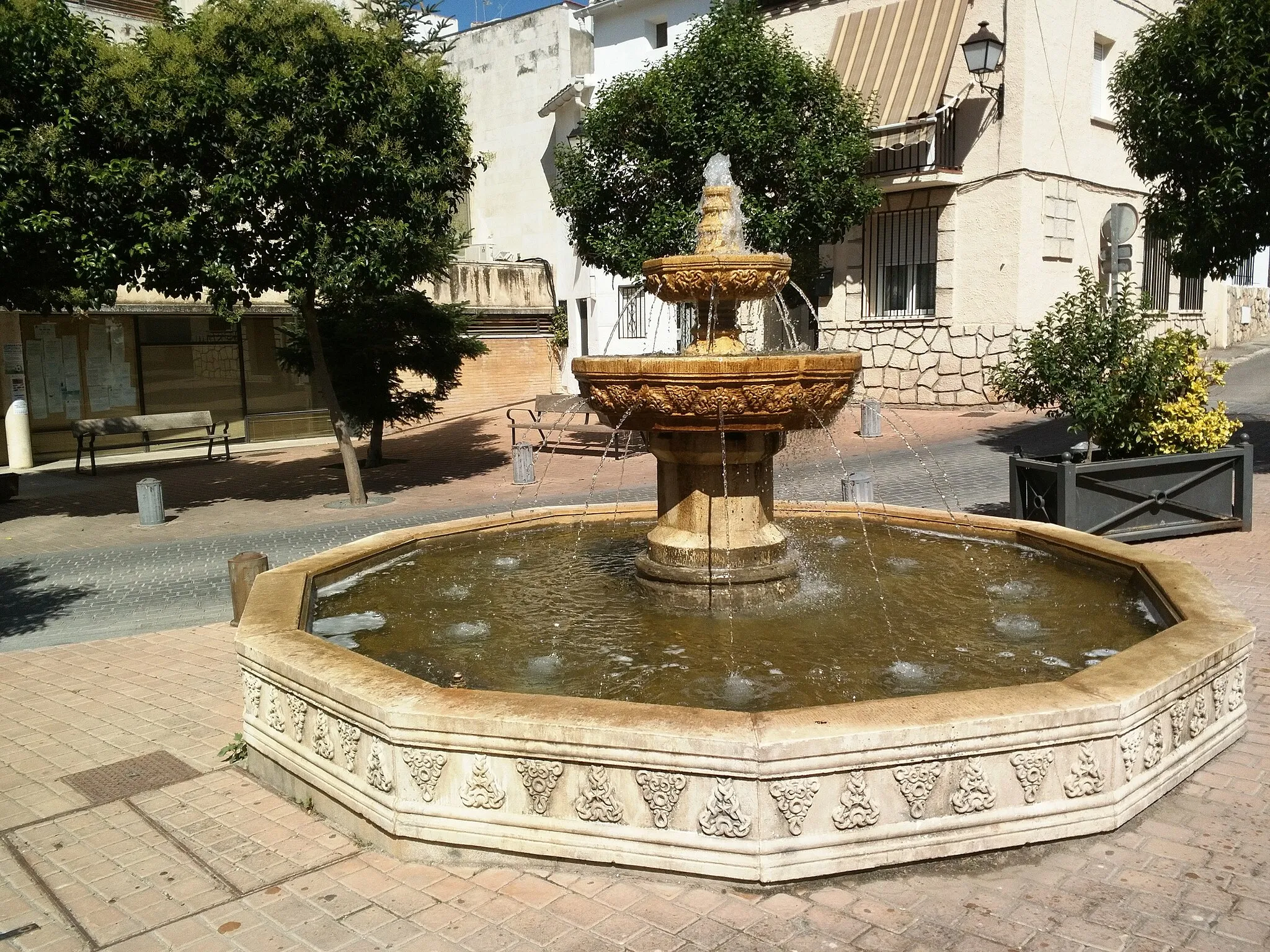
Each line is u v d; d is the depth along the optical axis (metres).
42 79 10.06
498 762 3.40
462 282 21.66
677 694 4.26
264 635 4.37
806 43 18.34
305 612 5.14
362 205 11.16
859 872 3.29
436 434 19.67
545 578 6.36
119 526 11.36
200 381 19.39
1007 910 3.08
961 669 4.49
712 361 4.90
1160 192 11.60
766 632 5.13
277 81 10.09
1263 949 2.85
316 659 4.01
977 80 16.05
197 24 10.62
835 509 7.88
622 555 6.98
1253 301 23.97
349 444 12.21
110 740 4.95
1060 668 4.46
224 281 10.48
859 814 3.25
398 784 3.51
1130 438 8.21
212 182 10.43
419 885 3.36
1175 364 7.97
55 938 3.17
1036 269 16.34
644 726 3.27
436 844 3.50
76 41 10.35
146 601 7.90
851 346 18.55
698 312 6.12
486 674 4.59
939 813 3.32
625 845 3.31
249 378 20.00
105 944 3.12
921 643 4.89
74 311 16.02
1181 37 10.45
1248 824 3.55
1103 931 2.96
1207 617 4.41
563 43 23.47
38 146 9.88
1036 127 15.98
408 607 5.71
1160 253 18.77
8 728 5.16
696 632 5.15
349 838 3.77
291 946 3.05
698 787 3.23
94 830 3.93
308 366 14.86
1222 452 8.23
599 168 14.96
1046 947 2.89
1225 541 8.02
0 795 4.31
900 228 17.72
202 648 6.51
